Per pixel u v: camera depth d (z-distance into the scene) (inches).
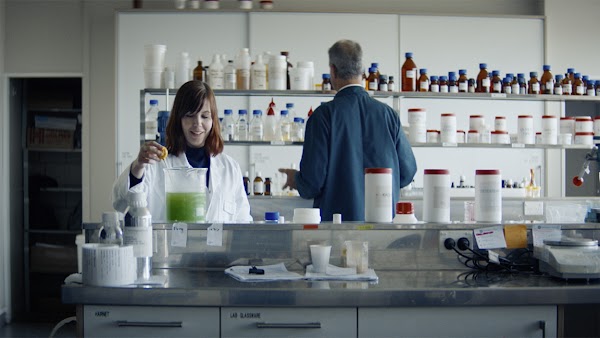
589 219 100.7
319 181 115.6
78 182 230.5
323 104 119.0
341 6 203.3
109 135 202.7
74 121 221.9
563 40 204.1
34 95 220.1
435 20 193.0
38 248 220.5
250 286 78.4
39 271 220.4
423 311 78.6
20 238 218.8
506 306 79.6
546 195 195.2
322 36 191.0
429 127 191.9
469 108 192.5
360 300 76.9
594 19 204.4
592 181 196.1
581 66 204.5
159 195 104.6
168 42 189.2
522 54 194.5
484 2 205.2
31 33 205.2
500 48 194.4
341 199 116.0
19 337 191.5
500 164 194.9
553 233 94.0
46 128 219.9
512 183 181.5
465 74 166.4
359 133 116.8
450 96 164.1
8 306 209.5
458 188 177.0
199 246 92.3
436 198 95.8
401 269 93.4
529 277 87.9
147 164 98.3
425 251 93.8
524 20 194.7
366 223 94.0
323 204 116.7
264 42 190.1
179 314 77.5
